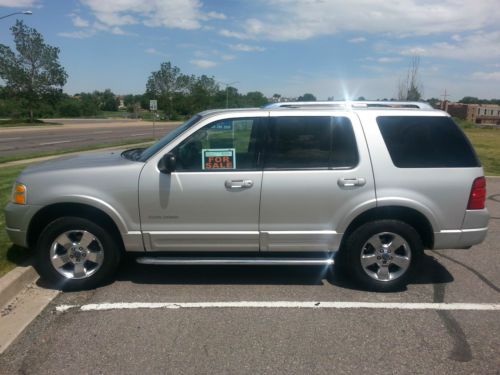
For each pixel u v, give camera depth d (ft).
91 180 14.33
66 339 11.75
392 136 14.55
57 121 211.41
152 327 12.44
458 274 16.79
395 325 12.73
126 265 17.31
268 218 14.52
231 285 15.48
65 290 14.87
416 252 14.70
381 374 10.39
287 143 14.52
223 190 14.34
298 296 14.62
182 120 272.51
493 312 13.61
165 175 14.32
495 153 67.00
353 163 14.42
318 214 14.49
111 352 11.14
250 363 10.75
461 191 14.43
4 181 31.48
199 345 11.52
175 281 15.79
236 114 14.58
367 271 14.94
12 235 14.73
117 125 179.22
